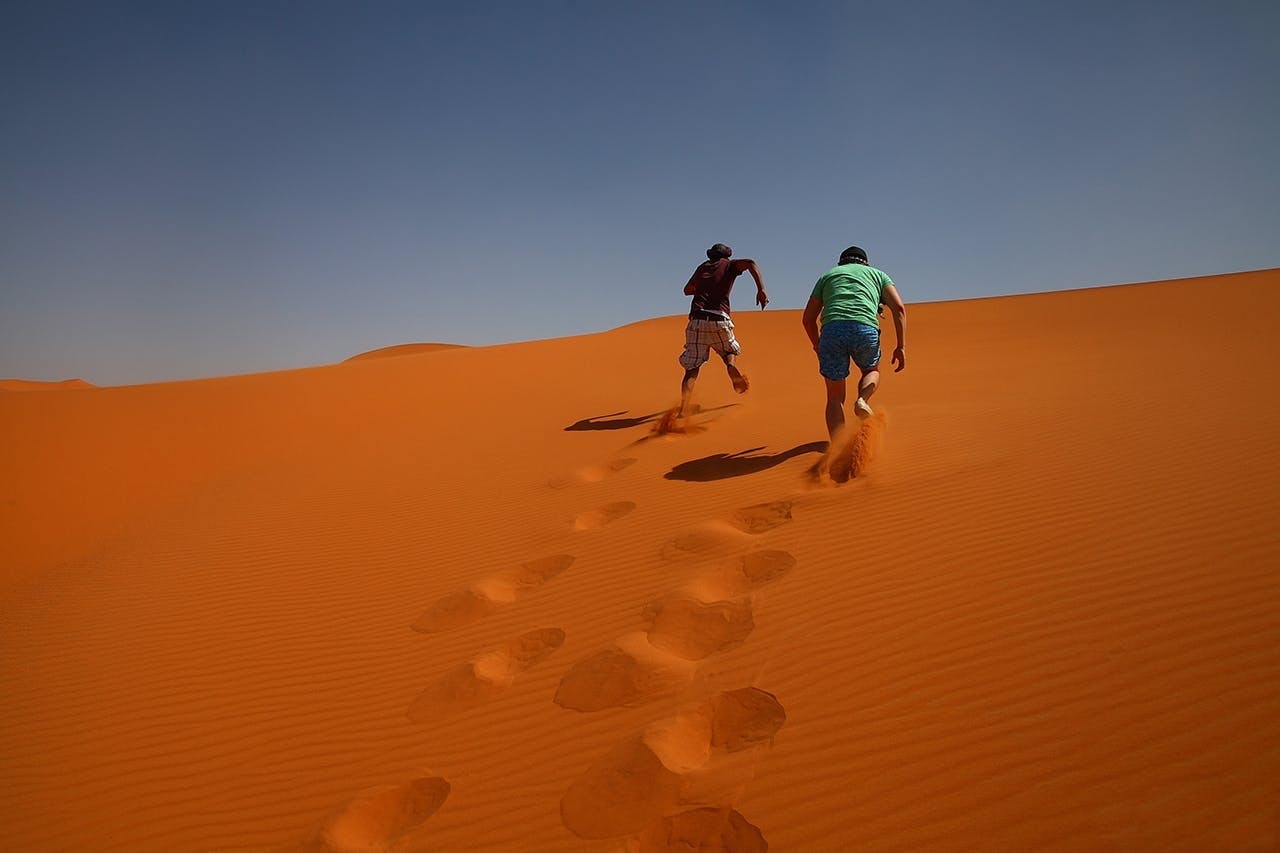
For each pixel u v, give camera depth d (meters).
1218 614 2.90
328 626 4.96
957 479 4.86
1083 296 27.36
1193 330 14.77
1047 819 2.20
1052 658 2.89
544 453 8.20
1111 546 3.60
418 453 9.07
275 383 15.74
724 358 8.01
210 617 5.35
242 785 3.53
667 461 6.92
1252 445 4.59
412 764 3.41
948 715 2.74
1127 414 5.87
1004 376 10.01
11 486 9.21
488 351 20.72
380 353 56.00
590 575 4.82
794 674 3.22
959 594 3.49
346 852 2.99
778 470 5.91
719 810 2.61
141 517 8.22
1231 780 2.14
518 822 2.85
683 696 3.30
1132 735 2.42
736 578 4.26
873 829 2.35
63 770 3.86
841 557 4.13
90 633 5.38
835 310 5.64
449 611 4.83
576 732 3.29
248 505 7.84
